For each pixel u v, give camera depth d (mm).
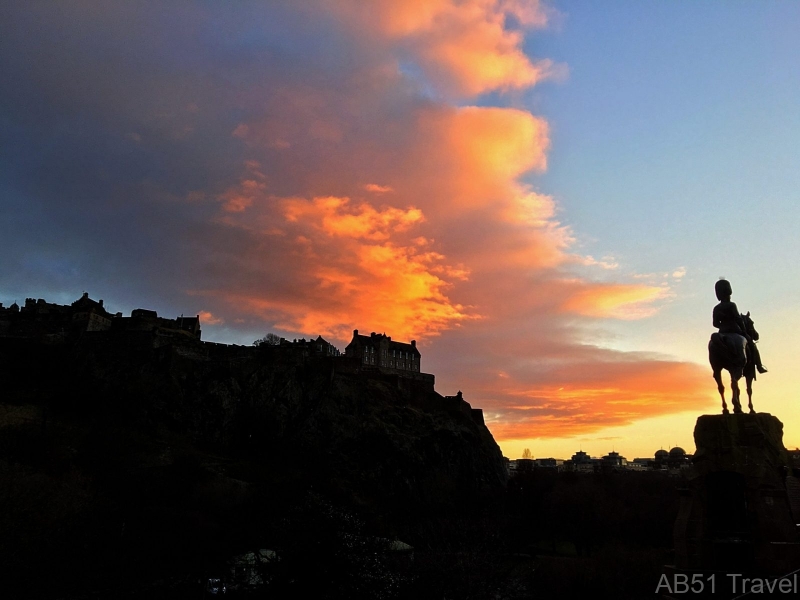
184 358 174875
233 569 57250
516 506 155875
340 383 183125
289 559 45875
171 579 53406
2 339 177625
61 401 156125
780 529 24562
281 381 178000
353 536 49656
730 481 25859
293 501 56781
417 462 169250
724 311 27766
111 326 193375
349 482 154625
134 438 133750
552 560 99312
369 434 170125
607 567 77312
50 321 189750
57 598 49594
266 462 154000
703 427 26797
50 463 98875
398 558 65375
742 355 26578
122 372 168750
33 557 52344
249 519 55719
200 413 164875
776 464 25641
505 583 63688
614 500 136875
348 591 46281
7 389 159875
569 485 156250
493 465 194000
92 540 56031
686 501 27000
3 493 62406
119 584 51656
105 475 100500
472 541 86688
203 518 61250
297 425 171750
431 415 189875
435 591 56562
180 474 105688
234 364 179125
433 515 147250
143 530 57438
